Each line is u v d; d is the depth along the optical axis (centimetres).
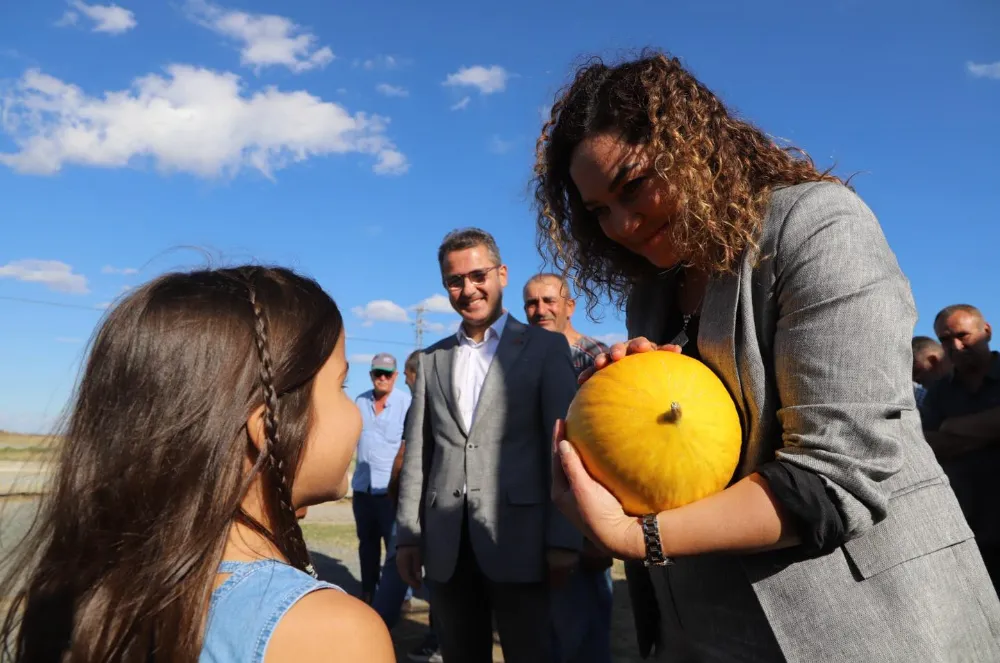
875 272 150
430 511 356
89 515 120
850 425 143
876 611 147
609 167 173
